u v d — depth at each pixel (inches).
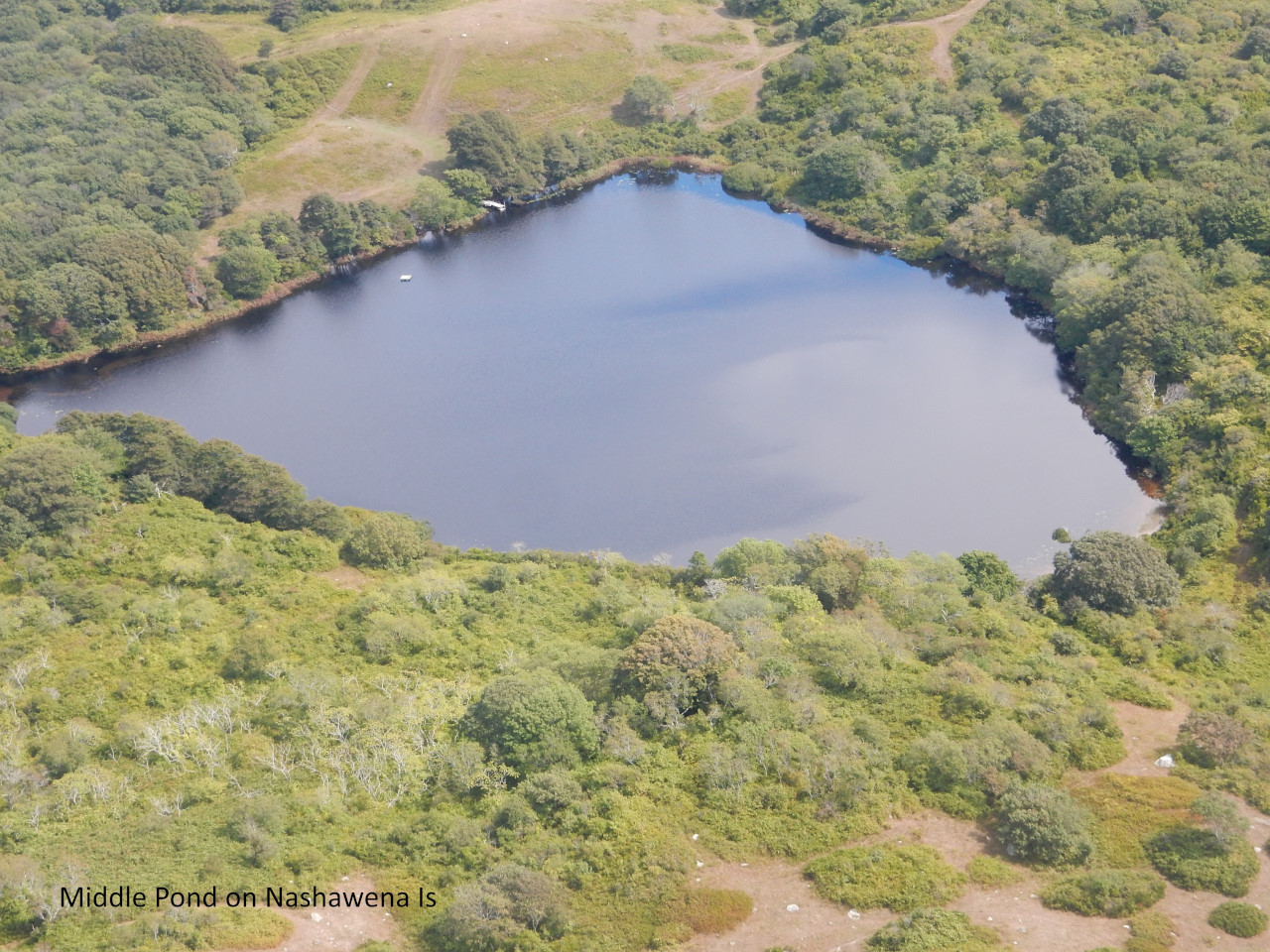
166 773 3683.6
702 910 3036.4
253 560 4987.7
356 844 3329.2
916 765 3526.1
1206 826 3233.3
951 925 2878.9
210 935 2923.2
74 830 3408.0
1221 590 4709.6
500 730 3688.5
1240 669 4202.8
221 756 3737.7
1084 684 3988.7
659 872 3174.2
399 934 3038.9
